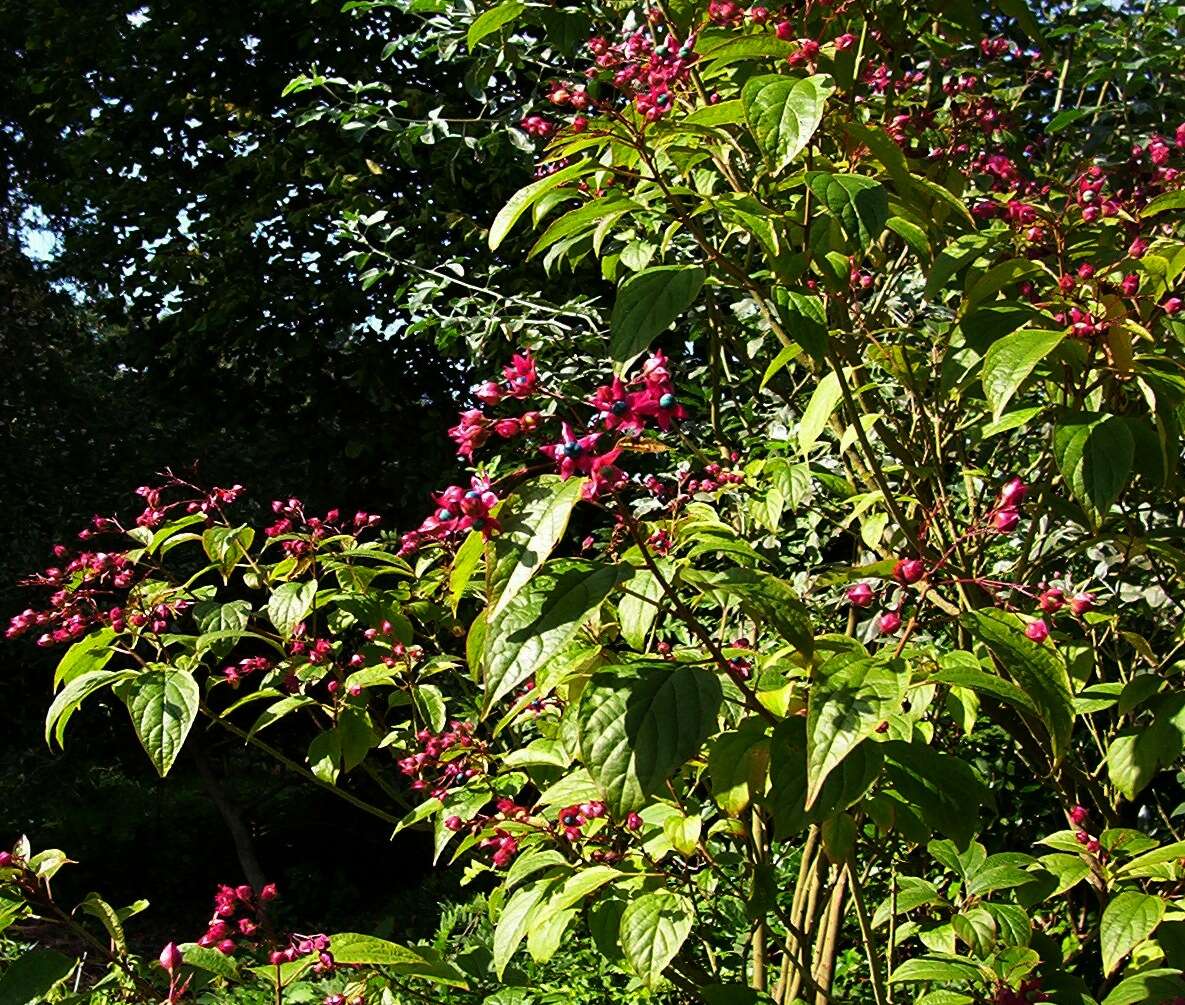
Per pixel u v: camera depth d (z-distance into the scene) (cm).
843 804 154
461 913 568
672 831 204
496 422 154
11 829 1121
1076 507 239
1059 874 217
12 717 1061
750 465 300
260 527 982
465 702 356
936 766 168
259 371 1035
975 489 309
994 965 207
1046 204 260
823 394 221
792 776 157
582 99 196
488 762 293
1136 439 190
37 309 1325
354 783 1091
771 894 214
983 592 241
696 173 257
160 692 222
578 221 197
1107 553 311
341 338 988
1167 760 197
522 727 337
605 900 218
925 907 321
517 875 226
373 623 282
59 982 184
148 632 263
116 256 1030
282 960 198
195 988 204
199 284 1007
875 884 348
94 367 1268
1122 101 397
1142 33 407
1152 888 257
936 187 195
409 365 974
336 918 988
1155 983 185
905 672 148
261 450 1059
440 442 944
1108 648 323
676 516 282
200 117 1012
